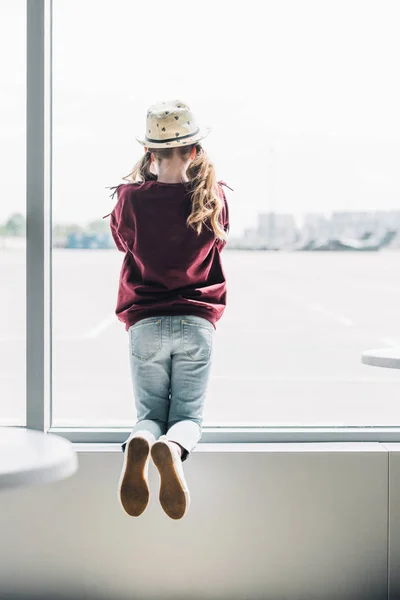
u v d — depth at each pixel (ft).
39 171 7.95
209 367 7.38
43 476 4.21
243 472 7.78
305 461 7.79
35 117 7.91
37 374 8.05
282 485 7.80
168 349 7.25
